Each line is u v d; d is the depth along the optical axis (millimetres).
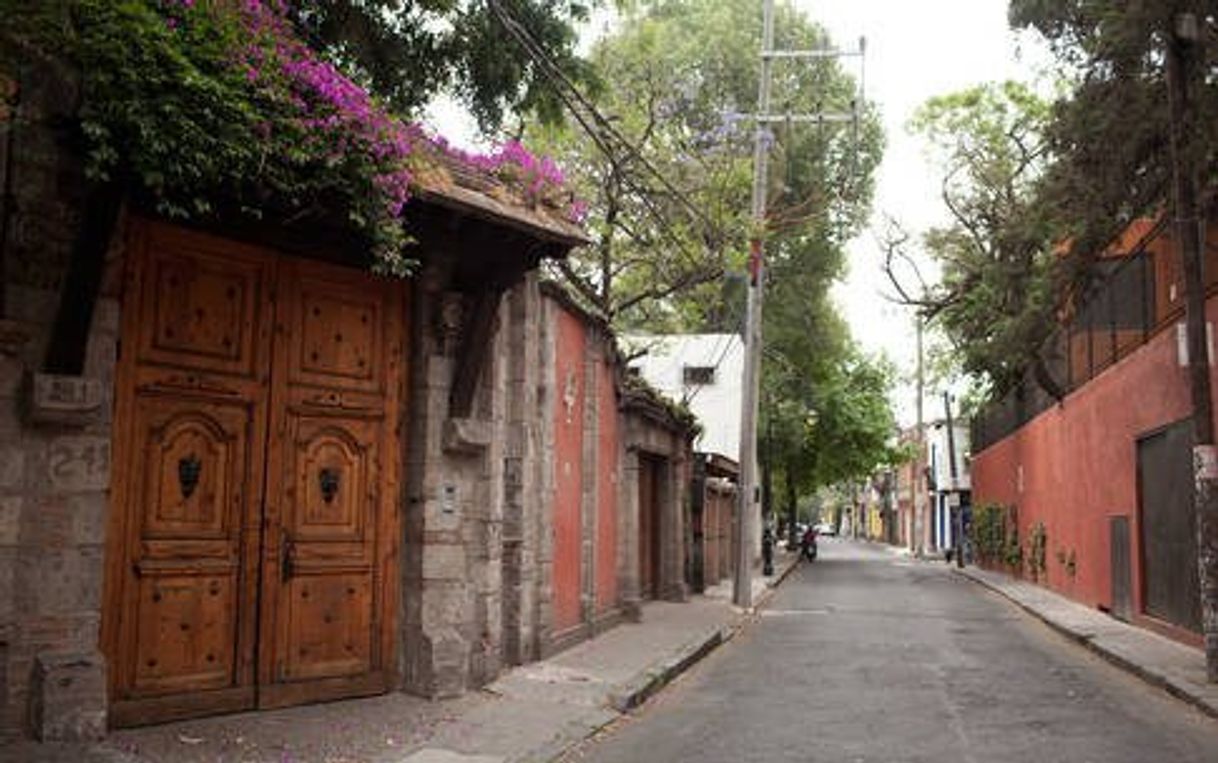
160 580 8672
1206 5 13375
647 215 23984
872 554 72312
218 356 9102
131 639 8469
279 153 7336
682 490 26781
